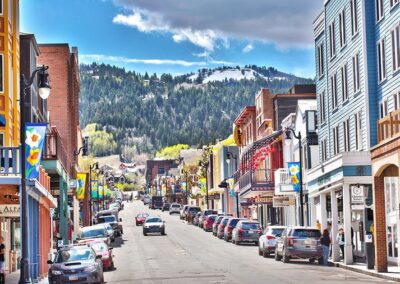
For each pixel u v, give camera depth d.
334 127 51.97
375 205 34.38
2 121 33.78
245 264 41.16
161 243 65.19
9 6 42.41
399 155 30.69
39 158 28.33
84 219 92.31
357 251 46.16
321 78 56.03
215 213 90.19
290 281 30.14
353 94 46.62
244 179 73.56
